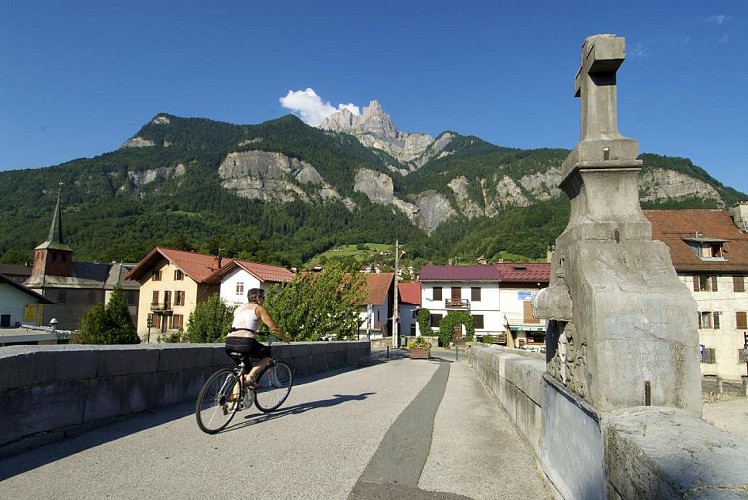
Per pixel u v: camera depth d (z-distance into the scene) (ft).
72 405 15.30
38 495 10.68
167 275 158.30
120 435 15.83
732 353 107.04
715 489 5.09
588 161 10.39
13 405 13.01
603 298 8.78
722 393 75.61
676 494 5.37
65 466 12.60
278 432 17.57
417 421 20.39
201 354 23.15
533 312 11.91
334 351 49.42
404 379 39.50
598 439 8.45
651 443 6.65
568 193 12.01
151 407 19.56
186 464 13.34
